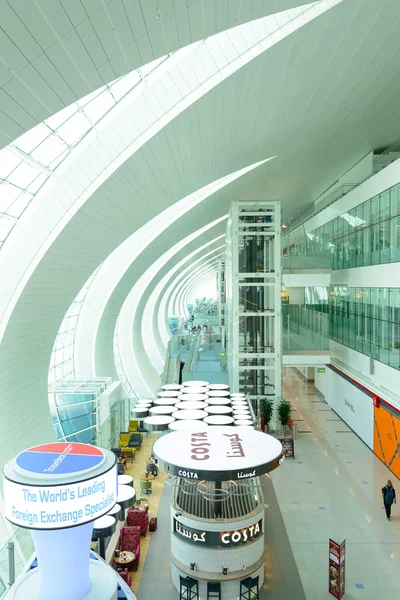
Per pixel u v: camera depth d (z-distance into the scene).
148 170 16.97
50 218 15.30
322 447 22.20
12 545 9.54
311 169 26.33
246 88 14.24
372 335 21.77
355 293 24.23
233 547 11.37
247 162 21.94
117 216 18.61
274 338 25.77
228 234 32.06
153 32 8.70
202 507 12.29
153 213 21.86
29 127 9.17
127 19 7.95
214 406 17.58
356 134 21.06
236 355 25.44
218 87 13.77
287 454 20.88
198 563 11.45
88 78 8.96
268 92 14.80
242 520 11.53
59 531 6.80
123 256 28.81
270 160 23.09
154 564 13.09
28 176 14.63
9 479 6.86
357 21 11.78
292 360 28.98
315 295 33.09
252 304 26.28
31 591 7.28
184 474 10.67
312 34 12.09
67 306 20.56
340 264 26.67
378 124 20.09
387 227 19.69
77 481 6.80
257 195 32.59
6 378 16.73
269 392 27.20
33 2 6.53
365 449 21.86
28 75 7.85
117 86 13.91
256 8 9.47
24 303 16.03
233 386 25.75
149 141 14.95
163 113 14.44
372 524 14.99
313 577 12.25
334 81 14.94
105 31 7.94
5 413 16.95
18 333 16.61
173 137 15.62
